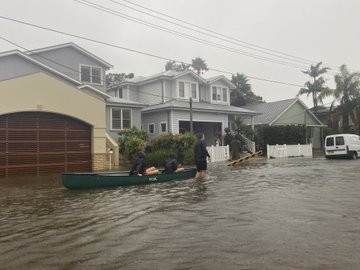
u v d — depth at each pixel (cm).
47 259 552
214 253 552
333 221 727
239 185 1332
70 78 2817
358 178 1476
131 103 3056
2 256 574
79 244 627
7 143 2028
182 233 671
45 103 2133
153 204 983
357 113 4362
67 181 1355
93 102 2339
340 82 4403
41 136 2148
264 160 2883
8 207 1039
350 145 2814
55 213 921
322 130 4700
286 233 647
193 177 1636
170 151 2552
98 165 2345
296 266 486
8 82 2008
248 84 5647
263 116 4341
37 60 2928
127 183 1409
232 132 3569
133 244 613
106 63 3219
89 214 888
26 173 2086
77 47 3073
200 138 1634
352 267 477
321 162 2508
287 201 966
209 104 3653
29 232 730
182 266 500
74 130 2281
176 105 3247
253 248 568
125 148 2539
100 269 500
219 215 814
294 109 4491
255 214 813
